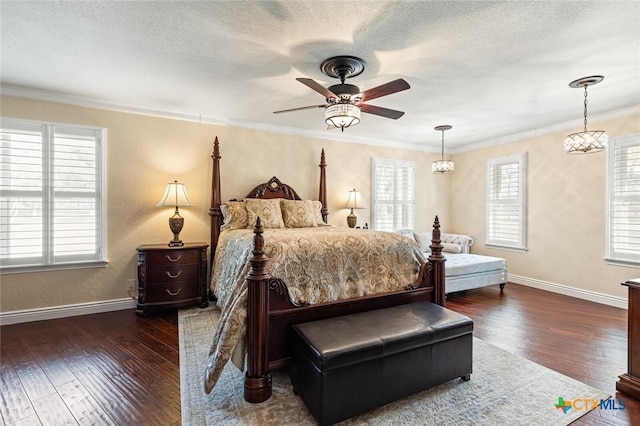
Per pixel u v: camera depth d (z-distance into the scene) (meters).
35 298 3.33
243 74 2.89
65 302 3.47
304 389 1.94
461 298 4.27
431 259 2.84
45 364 2.42
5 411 1.87
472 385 2.20
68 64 2.71
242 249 2.77
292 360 2.14
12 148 3.25
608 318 3.48
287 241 2.46
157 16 2.03
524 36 2.24
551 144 4.64
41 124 3.37
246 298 2.10
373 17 2.02
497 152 5.44
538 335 3.02
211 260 4.13
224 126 4.31
